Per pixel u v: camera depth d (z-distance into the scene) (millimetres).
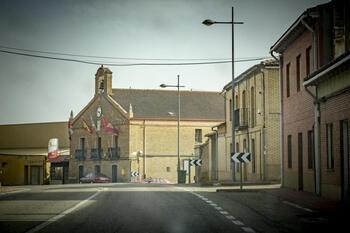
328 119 21344
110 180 73062
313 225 13820
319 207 18203
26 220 14719
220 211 17109
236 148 44625
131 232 12266
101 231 12445
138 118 72812
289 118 28312
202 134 76688
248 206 18859
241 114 42344
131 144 72000
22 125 91438
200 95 81000
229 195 24375
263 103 36594
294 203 19859
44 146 88875
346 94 19109
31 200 22109
